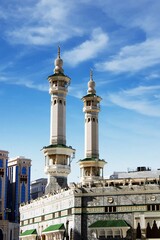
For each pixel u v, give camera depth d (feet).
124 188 275.80
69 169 359.87
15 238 649.61
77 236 278.05
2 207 642.22
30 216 372.17
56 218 314.76
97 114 448.24
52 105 373.20
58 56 392.06
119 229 265.54
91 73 462.60
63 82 376.68
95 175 423.23
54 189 350.43
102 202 278.46
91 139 438.81
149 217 265.13
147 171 363.76
